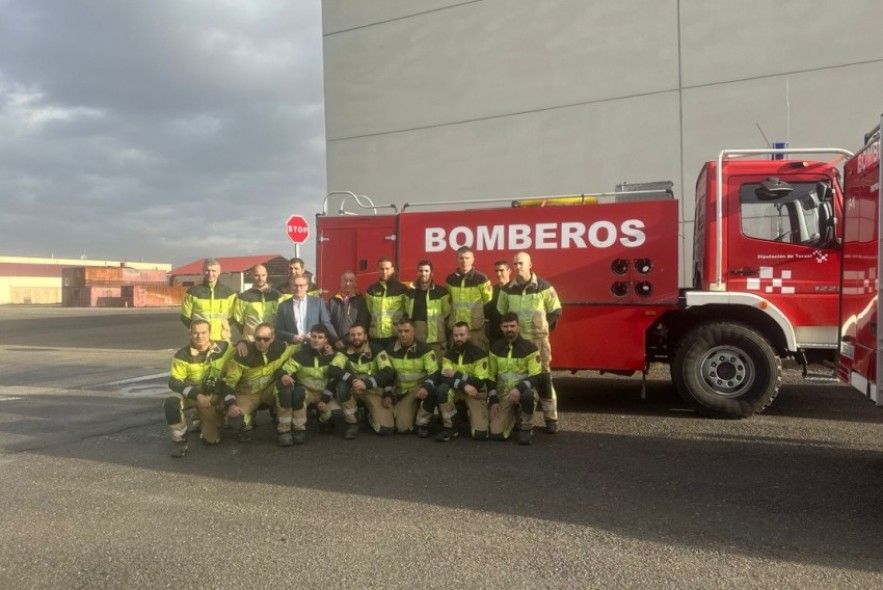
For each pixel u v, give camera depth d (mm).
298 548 3697
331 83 16766
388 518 4145
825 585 3148
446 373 6195
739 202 6996
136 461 5652
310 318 6980
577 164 13758
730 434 6215
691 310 7164
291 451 5934
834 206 6719
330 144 16844
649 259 7027
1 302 68250
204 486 4898
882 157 4195
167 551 3695
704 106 12430
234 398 6090
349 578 3309
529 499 4465
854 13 11125
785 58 11703
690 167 12594
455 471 5176
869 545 3609
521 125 14359
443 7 15195
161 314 35875
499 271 6590
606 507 4277
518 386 5949
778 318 6742
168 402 5766
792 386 8781
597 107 13500
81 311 42469
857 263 4918
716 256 7059
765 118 11891
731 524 3945
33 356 15000
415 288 7020
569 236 7324
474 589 3168
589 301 7230
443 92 15273
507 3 14445
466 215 7777
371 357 6512
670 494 4520
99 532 4000
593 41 13508
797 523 3945
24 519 4250
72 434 6742
